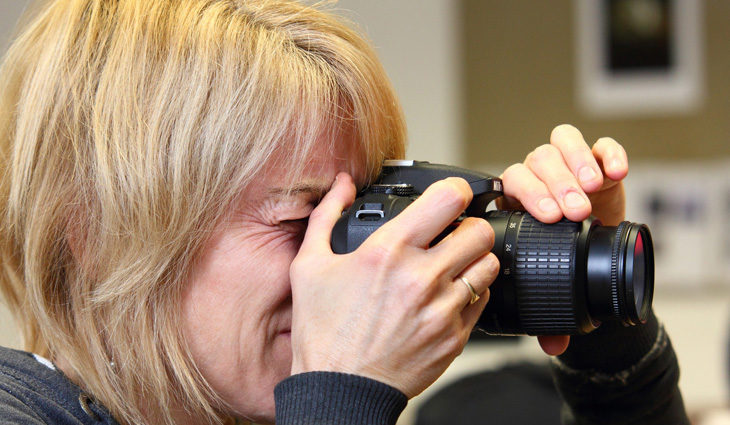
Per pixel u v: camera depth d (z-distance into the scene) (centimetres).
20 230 123
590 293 117
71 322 121
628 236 118
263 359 122
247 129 115
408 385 107
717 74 304
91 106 116
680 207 308
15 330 137
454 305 108
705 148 306
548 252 118
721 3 301
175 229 114
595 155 137
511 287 119
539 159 131
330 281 108
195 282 118
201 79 114
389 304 106
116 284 115
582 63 309
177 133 113
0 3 247
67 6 121
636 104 308
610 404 151
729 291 304
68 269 120
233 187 115
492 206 199
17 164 120
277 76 117
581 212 119
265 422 127
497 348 269
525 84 312
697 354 302
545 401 204
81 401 115
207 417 125
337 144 123
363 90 125
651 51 306
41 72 119
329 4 140
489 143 314
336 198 118
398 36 300
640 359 147
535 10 310
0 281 131
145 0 119
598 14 307
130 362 118
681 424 154
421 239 107
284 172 118
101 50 117
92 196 116
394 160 133
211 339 119
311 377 105
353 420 103
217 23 119
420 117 302
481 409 204
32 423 103
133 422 120
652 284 127
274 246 120
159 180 113
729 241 304
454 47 308
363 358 106
